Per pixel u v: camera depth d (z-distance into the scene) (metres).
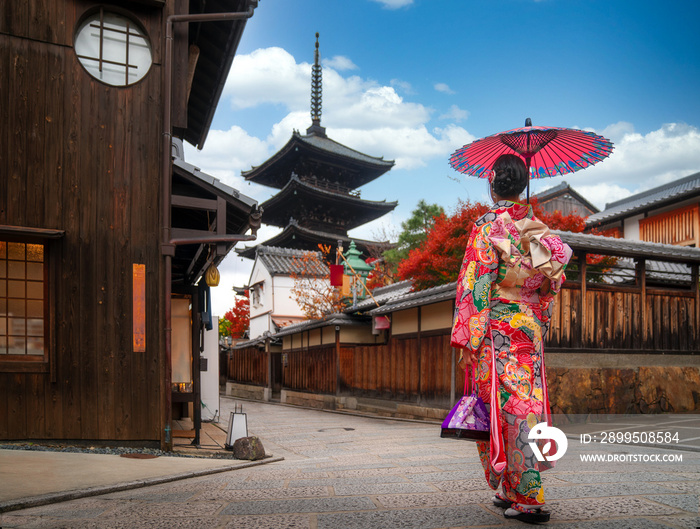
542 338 2.72
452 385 11.64
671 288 11.59
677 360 10.41
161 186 6.75
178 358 9.16
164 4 6.85
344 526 2.47
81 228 6.43
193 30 8.77
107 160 6.60
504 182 2.76
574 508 2.64
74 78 6.54
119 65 6.79
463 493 3.20
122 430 6.35
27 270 6.29
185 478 4.64
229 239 6.87
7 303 6.18
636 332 10.15
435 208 23.77
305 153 37.59
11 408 6.01
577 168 3.44
